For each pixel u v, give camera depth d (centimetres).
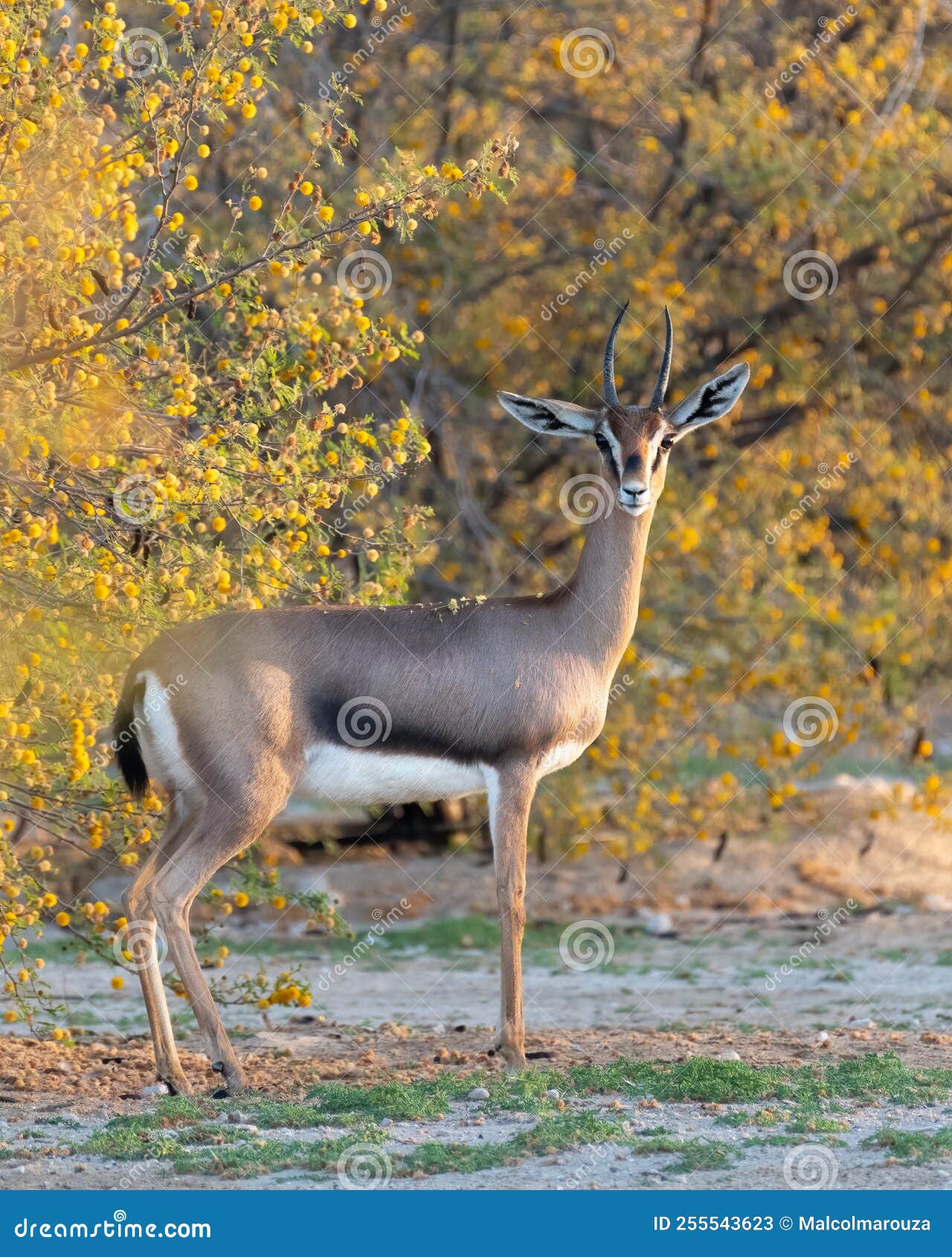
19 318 971
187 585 1012
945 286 1812
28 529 903
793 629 1770
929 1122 828
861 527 1817
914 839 2075
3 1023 1271
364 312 1628
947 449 1869
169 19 988
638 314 1808
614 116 1969
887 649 1811
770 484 1802
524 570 1878
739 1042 1091
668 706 1803
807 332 1845
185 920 933
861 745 2528
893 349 1825
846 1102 879
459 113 1911
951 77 1812
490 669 995
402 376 1823
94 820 1039
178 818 981
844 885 1950
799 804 2128
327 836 2155
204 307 1226
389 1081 955
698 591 1825
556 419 1091
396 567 1142
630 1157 772
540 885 1977
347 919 1858
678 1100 891
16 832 1104
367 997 1445
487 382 1888
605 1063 1009
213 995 1108
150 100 941
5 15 904
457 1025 1262
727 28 1931
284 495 985
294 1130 843
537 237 1916
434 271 1850
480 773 1008
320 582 1086
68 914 1016
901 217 1745
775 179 1692
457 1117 862
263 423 1083
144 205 1548
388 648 984
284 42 1664
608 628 1036
